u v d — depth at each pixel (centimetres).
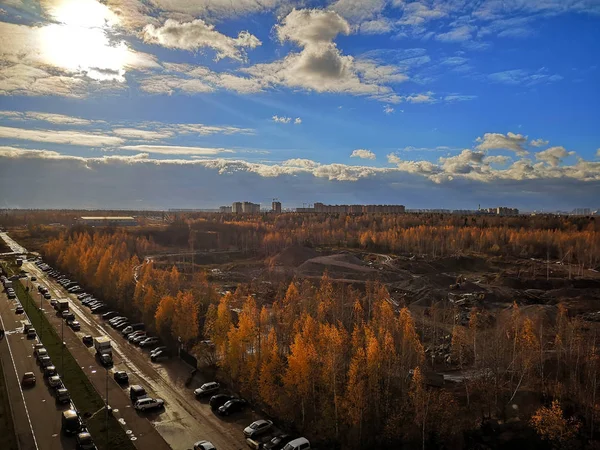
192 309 8488
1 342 9069
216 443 5584
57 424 5872
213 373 7588
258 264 19325
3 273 16450
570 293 13575
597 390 6294
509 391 6519
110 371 7744
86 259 14600
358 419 5522
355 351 6744
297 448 5338
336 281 14238
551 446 5503
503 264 18638
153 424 5978
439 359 8156
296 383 6044
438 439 5547
